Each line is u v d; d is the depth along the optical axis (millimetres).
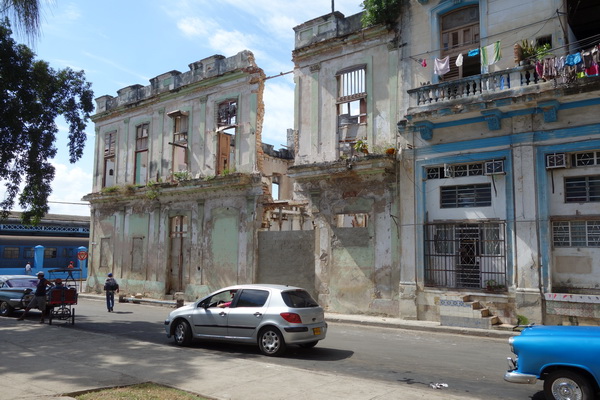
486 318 13180
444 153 15281
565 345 6047
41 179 15828
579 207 12867
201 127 22938
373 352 10312
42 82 15117
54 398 6246
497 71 13750
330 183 18109
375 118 17281
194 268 22375
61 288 14328
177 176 23203
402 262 15852
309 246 18672
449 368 8750
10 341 10844
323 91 18797
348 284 17297
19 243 38062
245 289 10586
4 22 13727
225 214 21531
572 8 15070
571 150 12953
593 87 12016
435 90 14922
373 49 17578
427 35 16156
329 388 6957
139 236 25328
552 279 13102
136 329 13719
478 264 14484
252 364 8539
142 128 26344
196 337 10781
